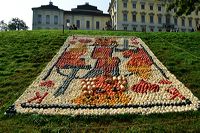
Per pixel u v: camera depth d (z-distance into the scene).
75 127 12.58
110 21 101.31
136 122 12.96
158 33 34.25
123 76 18.94
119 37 30.58
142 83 17.64
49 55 24.09
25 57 23.91
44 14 96.31
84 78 18.62
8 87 17.66
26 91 16.66
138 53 24.41
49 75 19.38
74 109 14.28
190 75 19.36
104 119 13.26
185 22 98.50
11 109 14.30
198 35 33.19
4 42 28.45
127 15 94.50
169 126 12.40
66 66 21.09
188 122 12.76
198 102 14.83
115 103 14.84
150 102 14.92
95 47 26.14
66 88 17.05
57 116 13.55
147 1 96.12
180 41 29.84
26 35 31.25
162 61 22.48
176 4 31.83
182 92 16.25
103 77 18.64
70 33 32.56
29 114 13.86
